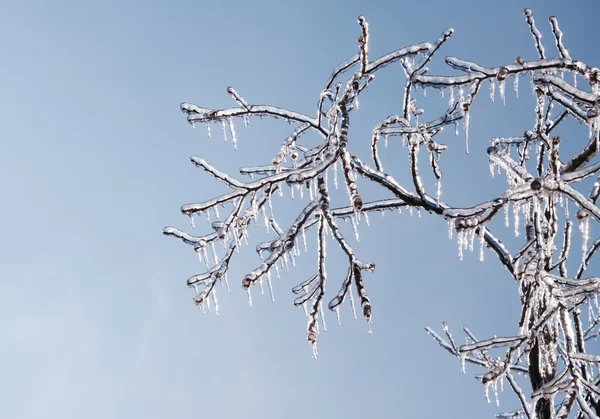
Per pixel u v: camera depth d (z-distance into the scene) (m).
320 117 4.27
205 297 3.99
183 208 3.92
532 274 3.89
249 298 3.53
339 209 4.25
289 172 3.79
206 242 4.03
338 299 3.44
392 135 4.52
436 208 4.20
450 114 4.72
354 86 3.82
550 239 4.30
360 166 4.27
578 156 4.44
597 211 3.38
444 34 4.10
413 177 4.19
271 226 4.59
